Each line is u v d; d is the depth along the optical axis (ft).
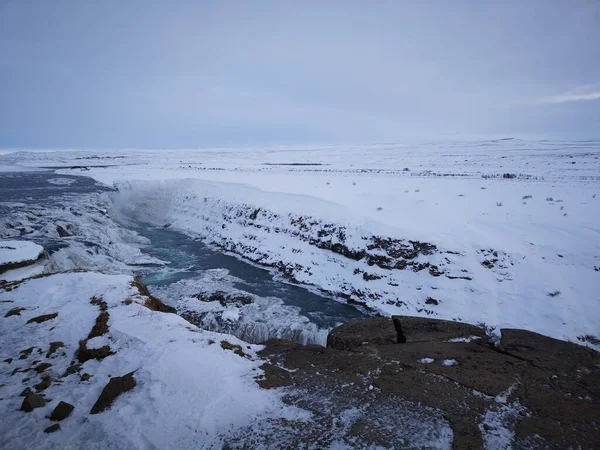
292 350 23.00
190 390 16.37
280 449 13.21
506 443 13.78
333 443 13.58
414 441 13.78
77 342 21.68
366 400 16.72
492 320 40.01
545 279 42.70
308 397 16.94
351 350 24.54
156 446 13.10
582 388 18.34
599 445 13.75
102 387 16.98
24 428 13.96
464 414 15.66
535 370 20.21
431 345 24.20
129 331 21.85
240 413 15.30
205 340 21.30
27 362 19.44
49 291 29.50
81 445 13.14
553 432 14.51
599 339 35.09
